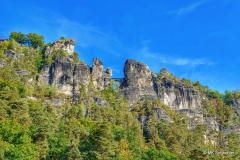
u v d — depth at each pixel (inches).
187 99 6806.1
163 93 6668.3
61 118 3966.5
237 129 6456.7
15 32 6584.6
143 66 7096.5
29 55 5797.2
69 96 5226.4
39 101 4345.5
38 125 2652.6
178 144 3843.5
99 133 2610.7
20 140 2052.2
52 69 5728.3
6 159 1781.5
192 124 6082.7
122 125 4210.1
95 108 4323.3
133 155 2790.4
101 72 6766.7
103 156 2361.0
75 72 5846.5
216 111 7086.6
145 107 5880.9
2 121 2279.8
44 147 2285.9
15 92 3105.3
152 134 4109.3
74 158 2220.7
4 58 5177.2
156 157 2869.1
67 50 6604.3
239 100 7598.4
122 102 5767.7
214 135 5895.7
